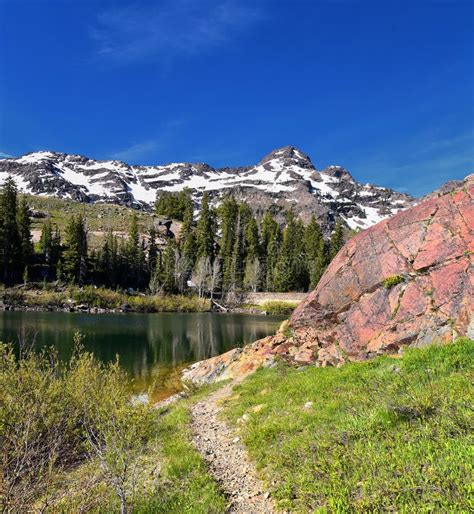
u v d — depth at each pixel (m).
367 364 12.51
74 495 6.94
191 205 150.25
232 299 97.75
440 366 9.89
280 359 17.50
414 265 14.33
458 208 14.43
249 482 7.89
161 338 42.09
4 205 84.00
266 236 130.25
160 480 8.23
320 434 8.62
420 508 5.23
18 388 9.12
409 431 7.34
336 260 17.94
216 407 14.57
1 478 6.53
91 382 10.91
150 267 108.19
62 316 59.75
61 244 104.38
